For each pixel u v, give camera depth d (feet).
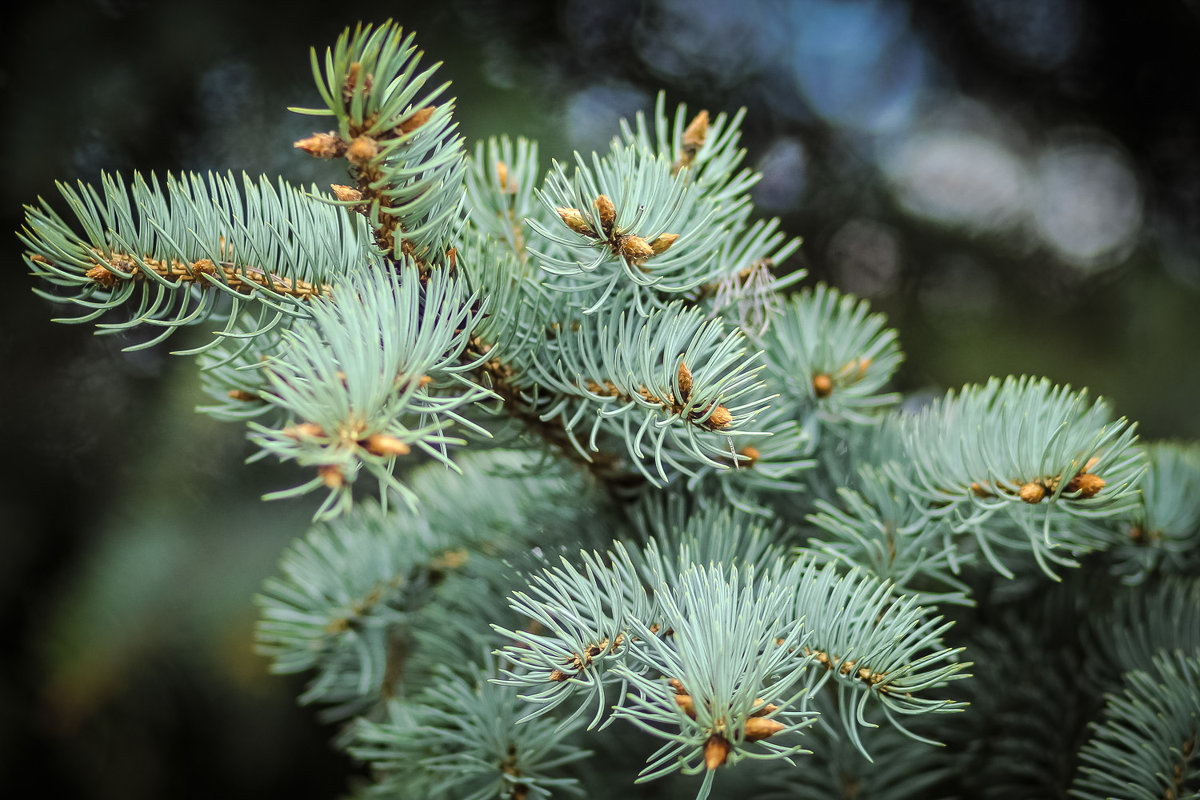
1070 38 4.57
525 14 4.30
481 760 1.85
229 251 1.74
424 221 1.73
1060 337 4.48
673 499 1.96
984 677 2.07
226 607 3.69
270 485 3.97
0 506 4.06
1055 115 4.70
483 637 1.95
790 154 4.58
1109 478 1.79
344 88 1.63
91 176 3.88
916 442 1.92
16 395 3.99
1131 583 2.04
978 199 4.58
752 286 1.87
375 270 1.69
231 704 3.91
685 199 1.78
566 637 1.68
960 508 1.89
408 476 3.62
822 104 4.61
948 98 4.72
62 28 3.75
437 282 1.71
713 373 1.71
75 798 4.01
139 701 3.82
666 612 1.66
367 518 2.23
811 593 1.74
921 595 1.86
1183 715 1.84
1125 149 4.68
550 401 1.84
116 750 3.93
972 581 2.13
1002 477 1.81
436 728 1.91
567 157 3.81
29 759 4.02
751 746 2.02
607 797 2.05
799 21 4.61
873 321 1.99
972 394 1.96
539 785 1.87
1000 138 4.71
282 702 3.97
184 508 3.82
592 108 4.32
